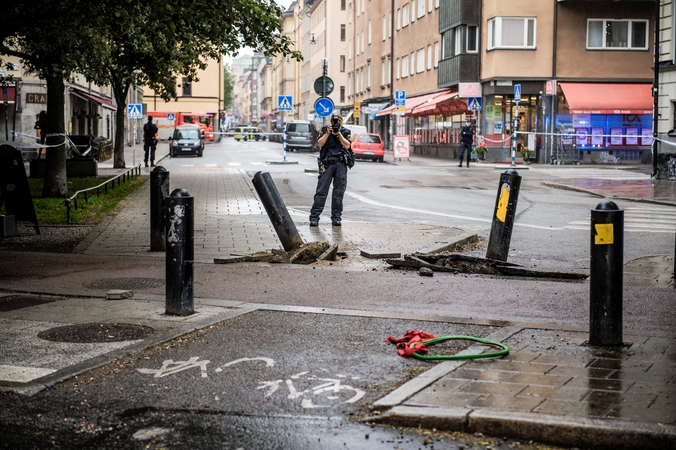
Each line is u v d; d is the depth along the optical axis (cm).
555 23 4234
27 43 1795
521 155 4356
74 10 1398
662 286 916
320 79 2848
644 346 622
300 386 542
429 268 1012
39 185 2427
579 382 527
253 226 1465
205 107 9988
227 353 620
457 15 4525
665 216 1727
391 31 6481
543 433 446
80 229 1452
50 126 2008
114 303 800
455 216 1753
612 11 4259
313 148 5747
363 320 729
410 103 5753
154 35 1589
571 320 748
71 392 534
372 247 1202
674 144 2734
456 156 4788
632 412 466
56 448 445
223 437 457
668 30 2903
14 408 505
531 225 1566
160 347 636
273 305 784
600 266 621
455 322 721
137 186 2492
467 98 4469
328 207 1958
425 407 478
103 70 1994
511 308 798
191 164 4066
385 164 4103
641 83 4291
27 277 952
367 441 448
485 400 489
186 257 745
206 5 1375
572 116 4278
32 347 633
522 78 4253
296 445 444
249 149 6300
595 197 2230
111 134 6306
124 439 457
